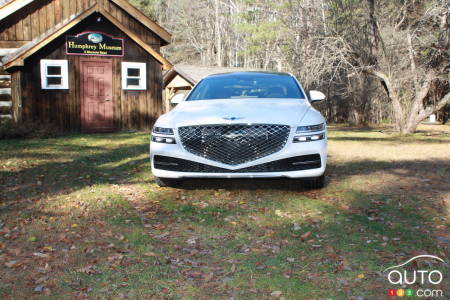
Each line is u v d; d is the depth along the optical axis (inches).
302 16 745.6
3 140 471.5
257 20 1876.2
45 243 144.1
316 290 109.9
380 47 690.2
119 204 193.0
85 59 585.0
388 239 147.9
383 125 1080.8
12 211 182.5
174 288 111.5
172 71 1031.0
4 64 508.4
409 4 679.1
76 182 243.8
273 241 146.4
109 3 619.8
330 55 678.5
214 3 2409.0
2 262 127.9
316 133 197.9
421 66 665.0
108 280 116.0
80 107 585.9
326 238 148.9
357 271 121.3
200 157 197.3
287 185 232.8
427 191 223.6
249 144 193.8
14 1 548.7
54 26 584.7
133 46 615.8
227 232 156.2
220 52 2372.0
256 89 244.7
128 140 482.3
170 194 213.8
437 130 858.1
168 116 215.6
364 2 679.7
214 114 200.8
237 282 114.7
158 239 148.6
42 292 108.8
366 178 259.0
